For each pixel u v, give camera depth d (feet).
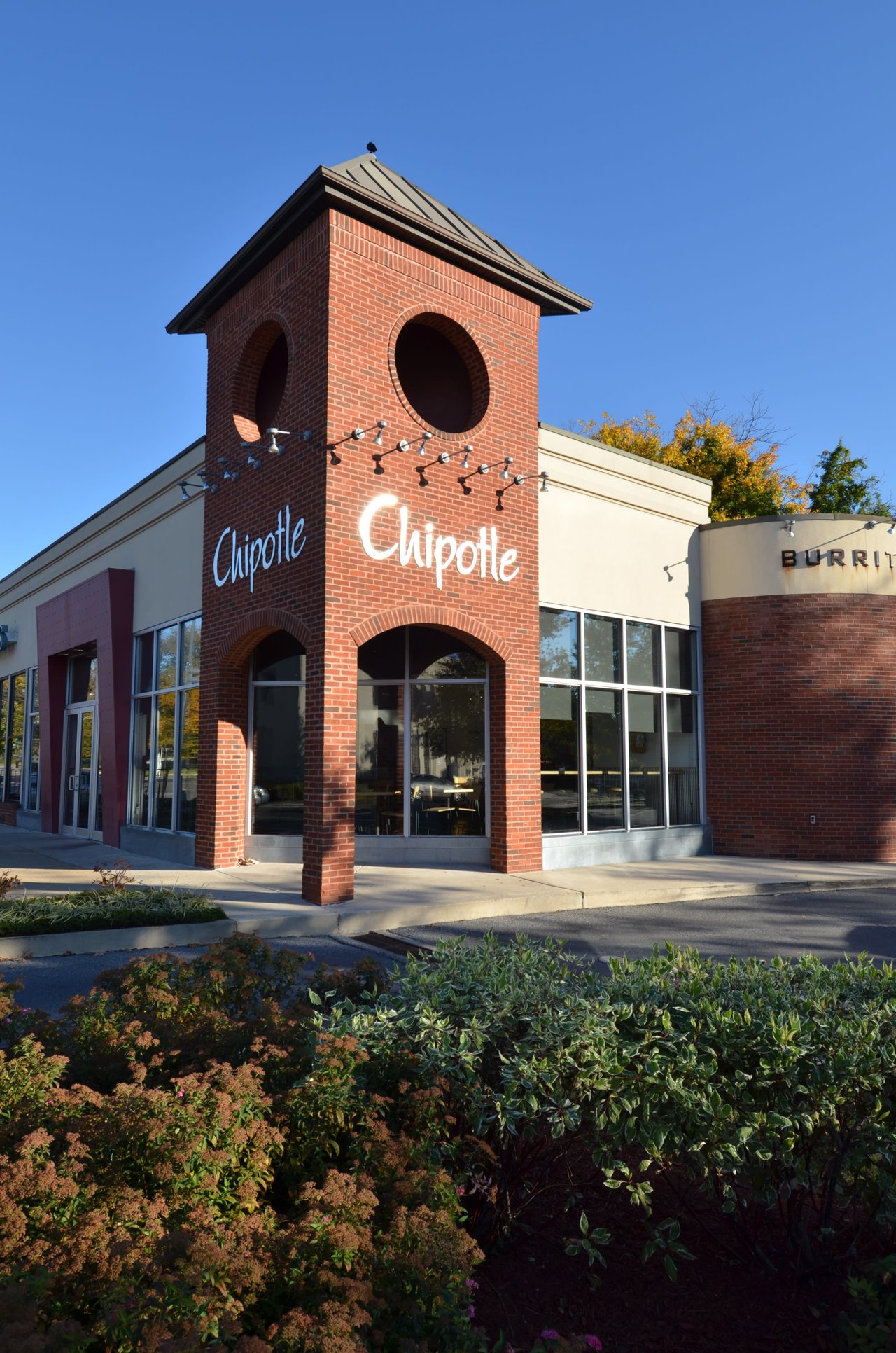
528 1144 13.26
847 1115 12.03
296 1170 10.93
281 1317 7.75
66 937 31.35
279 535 43.70
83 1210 8.66
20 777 85.81
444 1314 8.42
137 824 60.95
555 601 52.60
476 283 46.98
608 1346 10.61
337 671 40.04
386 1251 8.70
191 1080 10.16
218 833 48.44
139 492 62.13
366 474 41.81
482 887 42.22
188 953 31.83
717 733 60.18
